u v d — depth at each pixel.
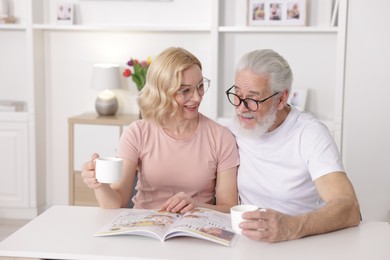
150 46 4.52
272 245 1.79
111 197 2.17
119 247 1.75
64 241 1.80
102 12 4.51
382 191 3.97
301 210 2.33
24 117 4.46
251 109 2.18
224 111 4.42
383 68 3.91
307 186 2.31
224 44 4.34
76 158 4.29
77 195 4.30
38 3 4.48
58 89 4.66
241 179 2.38
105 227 1.91
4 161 4.52
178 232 1.82
